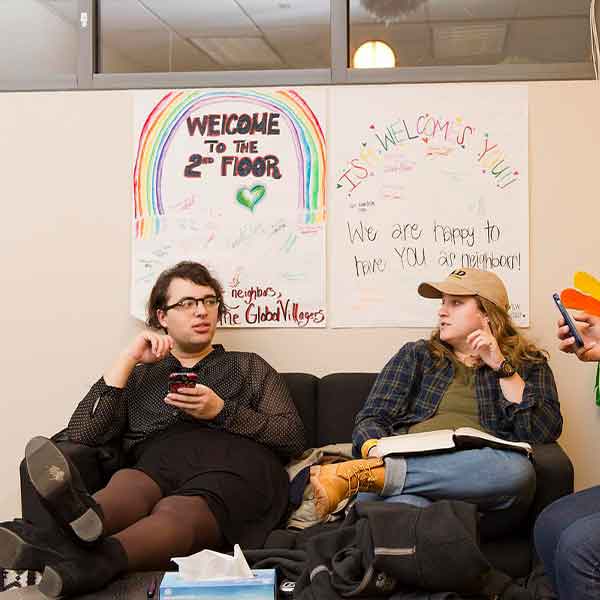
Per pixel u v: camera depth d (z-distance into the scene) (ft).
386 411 8.61
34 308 10.24
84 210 10.22
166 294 9.02
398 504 6.94
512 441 8.16
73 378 10.19
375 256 9.96
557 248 9.85
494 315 8.64
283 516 8.23
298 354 10.02
